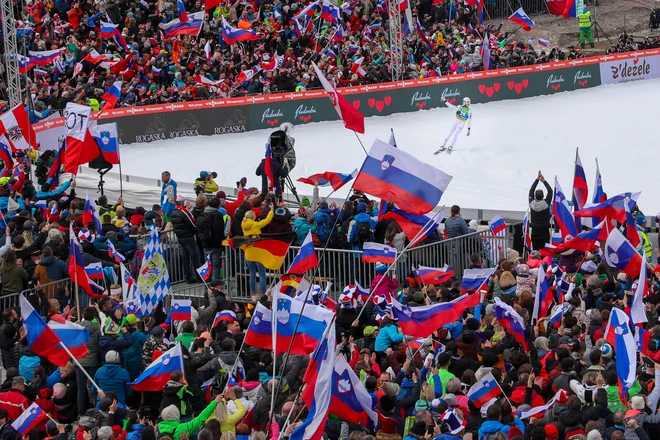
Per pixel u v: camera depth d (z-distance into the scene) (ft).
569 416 67.36
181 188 147.02
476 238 113.91
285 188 152.15
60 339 78.64
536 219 119.24
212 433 64.80
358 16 226.17
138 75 190.19
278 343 74.59
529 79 212.84
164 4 211.20
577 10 262.67
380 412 68.69
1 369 94.43
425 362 78.13
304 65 203.82
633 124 187.83
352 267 108.37
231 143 176.96
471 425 69.36
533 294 96.73
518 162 166.40
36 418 72.38
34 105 173.37
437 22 241.14
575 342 78.54
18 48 192.13
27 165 140.36
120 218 115.14
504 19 276.00
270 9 220.23
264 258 89.25
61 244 104.88
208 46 199.82
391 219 107.65
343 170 161.17
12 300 98.84
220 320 88.02
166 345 83.35
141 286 90.84
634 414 67.87
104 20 203.62
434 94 201.46
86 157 123.24
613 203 109.19
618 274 104.88
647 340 83.10
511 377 77.36
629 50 243.81
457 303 79.92
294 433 61.57
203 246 115.14
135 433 68.18
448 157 168.86
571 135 181.16
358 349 85.35
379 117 195.52
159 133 177.37
